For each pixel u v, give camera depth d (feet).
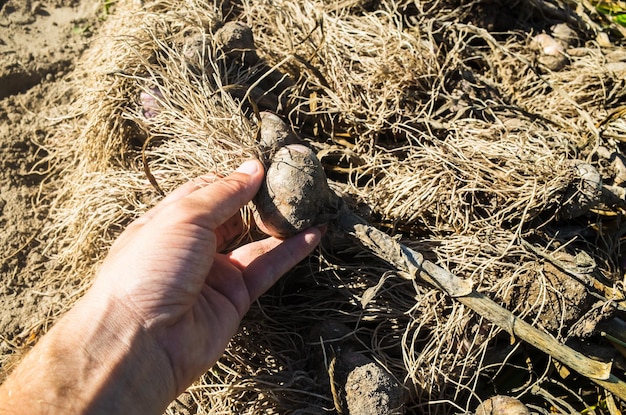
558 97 1.55
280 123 1.27
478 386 1.25
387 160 1.40
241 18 1.59
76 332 0.90
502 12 1.71
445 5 1.65
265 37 1.55
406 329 1.18
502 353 1.23
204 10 1.48
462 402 1.23
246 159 1.17
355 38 1.53
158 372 0.94
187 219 0.97
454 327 1.18
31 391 0.85
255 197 1.11
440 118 1.45
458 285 1.16
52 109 1.75
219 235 1.20
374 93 1.44
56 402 0.85
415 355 1.20
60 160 1.66
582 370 1.14
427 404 1.19
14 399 0.85
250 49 1.42
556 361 1.24
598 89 1.56
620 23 1.83
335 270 1.24
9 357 1.34
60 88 1.80
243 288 1.08
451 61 1.54
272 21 1.57
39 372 0.87
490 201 1.30
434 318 1.21
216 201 1.01
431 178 1.30
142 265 0.93
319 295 1.27
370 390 1.08
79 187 1.49
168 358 0.95
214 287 1.07
